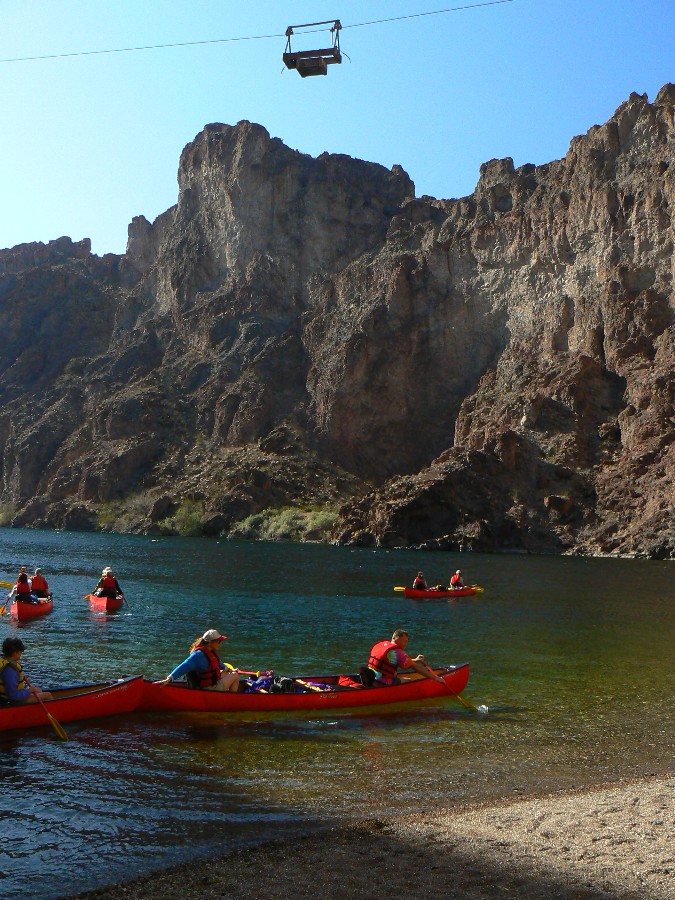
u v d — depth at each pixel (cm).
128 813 1341
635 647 3095
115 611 3909
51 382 19375
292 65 2419
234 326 17588
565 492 10725
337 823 1305
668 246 12312
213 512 13375
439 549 10081
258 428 15412
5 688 1788
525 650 3017
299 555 8700
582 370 11981
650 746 1775
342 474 14525
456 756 1678
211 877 1108
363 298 16138
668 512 9506
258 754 1659
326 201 18075
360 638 3247
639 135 13800
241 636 3238
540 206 14675
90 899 1050
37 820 1309
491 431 11938
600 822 1310
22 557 7912
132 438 16025
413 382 15088
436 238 16362
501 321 14725
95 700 1856
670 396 10888
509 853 1183
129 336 19275
